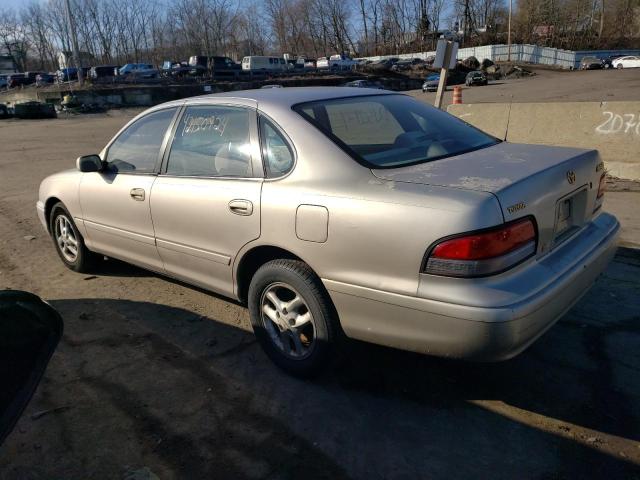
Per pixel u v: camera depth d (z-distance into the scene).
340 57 71.94
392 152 3.09
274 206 3.06
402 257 2.58
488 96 32.34
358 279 2.75
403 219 2.58
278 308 3.23
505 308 2.40
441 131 3.52
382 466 2.57
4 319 2.38
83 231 4.78
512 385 3.14
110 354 3.64
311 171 2.98
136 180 4.05
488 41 80.31
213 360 3.53
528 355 3.43
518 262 2.55
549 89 34.91
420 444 2.70
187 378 3.33
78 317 4.20
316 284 2.97
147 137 4.09
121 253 4.43
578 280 2.83
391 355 3.50
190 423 2.92
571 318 3.86
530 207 2.59
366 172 2.86
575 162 3.01
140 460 2.67
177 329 3.96
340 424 2.87
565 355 3.41
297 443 2.74
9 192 9.65
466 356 2.53
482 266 2.43
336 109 3.37
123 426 2.92
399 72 63.34
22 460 2.70
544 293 2.54
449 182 2.65
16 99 46.47
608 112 8.03
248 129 3.36
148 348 3.70
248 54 84.00
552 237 2.80
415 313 2.59
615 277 4.53
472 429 2.80
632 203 6.69
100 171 4.41
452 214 2.46
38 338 2.56
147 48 79.94
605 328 3.71
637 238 5.46
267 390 3.19
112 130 24.66
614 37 83.62
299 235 2.95
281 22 88.62
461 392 3.10
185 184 3.65
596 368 3.27
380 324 2.75
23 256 5.79
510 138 9.14
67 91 43.09
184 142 3.78
